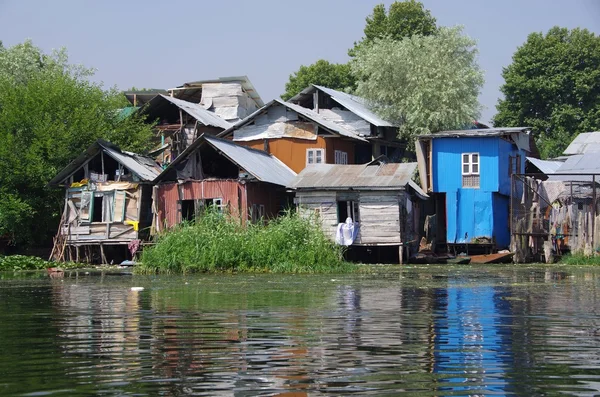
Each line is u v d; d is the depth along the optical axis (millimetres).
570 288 24984
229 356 11484
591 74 78875
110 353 11812
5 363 11016
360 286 26016
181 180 48844
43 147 51844
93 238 49375
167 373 10234
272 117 58375
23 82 64938
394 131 63188
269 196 51562
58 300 21375
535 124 80688
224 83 68188
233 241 35656
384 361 11039
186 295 22531
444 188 52906
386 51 62375
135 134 58031
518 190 52844
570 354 11570
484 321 15680
